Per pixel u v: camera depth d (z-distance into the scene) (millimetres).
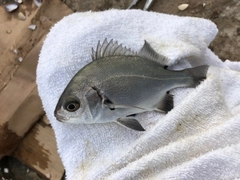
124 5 375
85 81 223
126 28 270
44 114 346
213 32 281
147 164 230
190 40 275
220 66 299
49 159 346
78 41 257
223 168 224
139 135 249
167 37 272
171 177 225
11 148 345
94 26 262
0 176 365
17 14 371
